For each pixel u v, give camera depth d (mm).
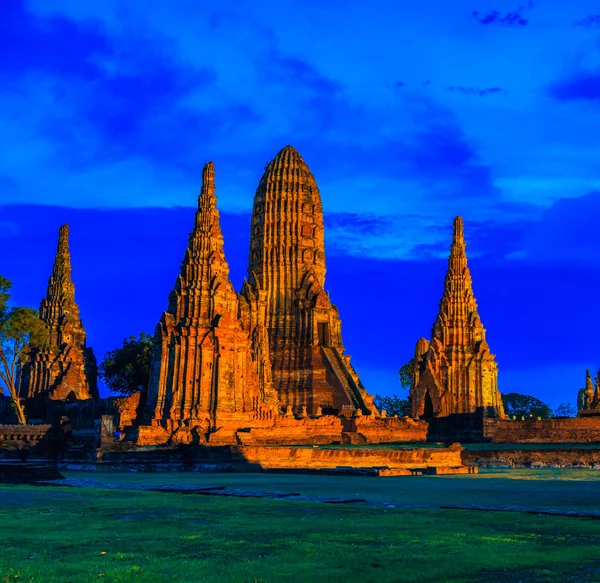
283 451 69438
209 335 95188
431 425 124250
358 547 21938
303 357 149125
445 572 18938
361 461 71312
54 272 143125
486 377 157000
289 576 18453
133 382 144125
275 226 157125
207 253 99438
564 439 116625
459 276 162375
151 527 25531
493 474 65500
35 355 130750
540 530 24922
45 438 74750
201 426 90250
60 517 27953
